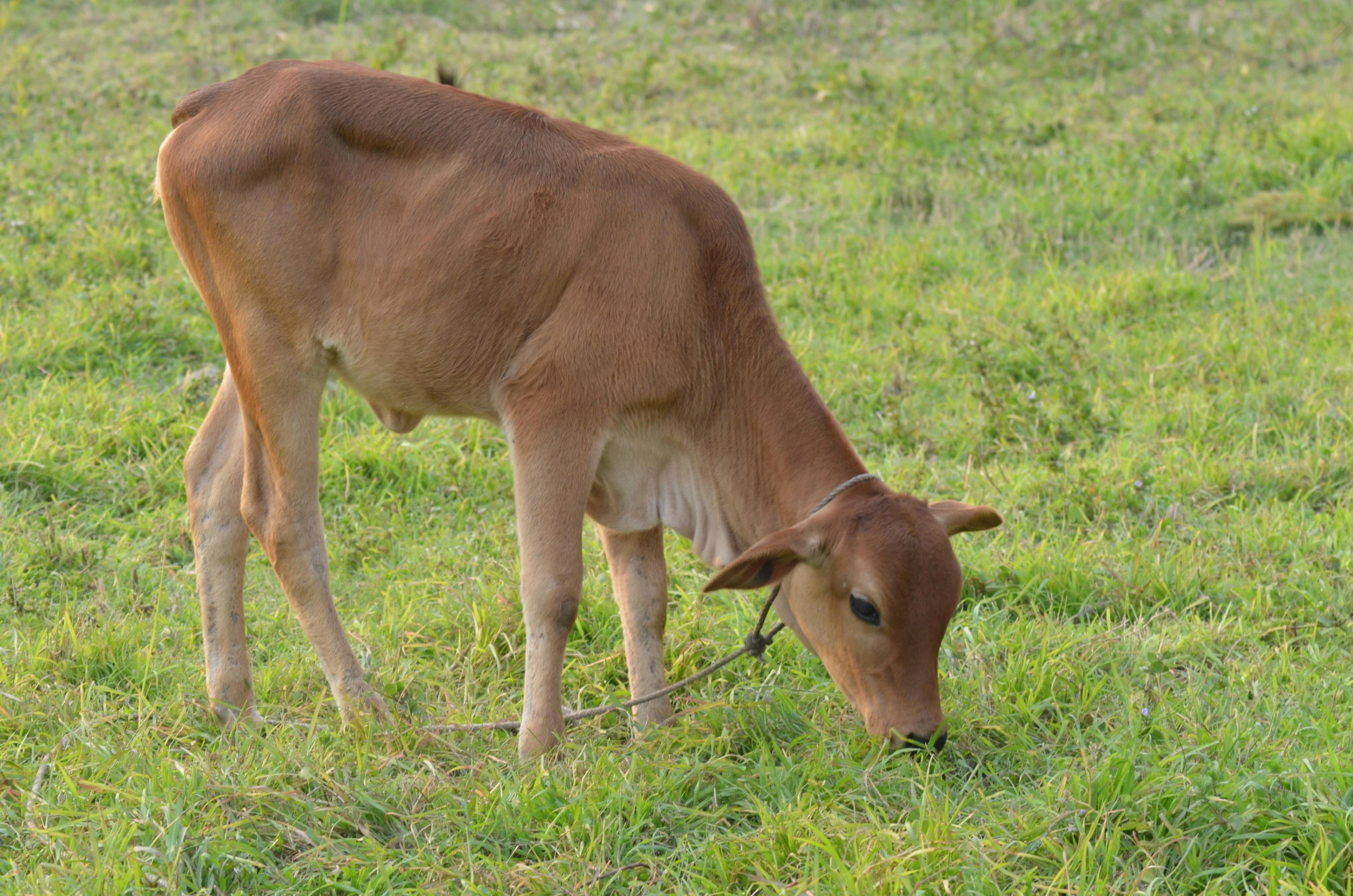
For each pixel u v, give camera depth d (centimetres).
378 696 664
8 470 882
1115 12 2044
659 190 645
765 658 737
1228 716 660
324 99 649
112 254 1177
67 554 802
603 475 659
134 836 545
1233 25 2041
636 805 579
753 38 2028
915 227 1357
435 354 655
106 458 931
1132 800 573
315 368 667
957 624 767
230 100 667
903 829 559
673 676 730
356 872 536
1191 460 940
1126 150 1481
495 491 923
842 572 589
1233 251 1311
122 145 1491
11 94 1627
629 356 631
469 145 650
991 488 909
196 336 1092
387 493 910
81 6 2047
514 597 773
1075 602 798
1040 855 554
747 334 648
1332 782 580
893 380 1055
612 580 713
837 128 1583
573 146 659
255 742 632
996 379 1044
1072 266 1285
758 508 648
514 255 639
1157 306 1178
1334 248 1296
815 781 602
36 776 589
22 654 697
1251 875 549
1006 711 666
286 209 647
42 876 516
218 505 688
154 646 731
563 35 2027
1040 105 1670
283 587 675
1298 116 1598
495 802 582
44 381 984
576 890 530
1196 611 786
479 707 694
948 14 2111
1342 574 801
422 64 1812
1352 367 1038
